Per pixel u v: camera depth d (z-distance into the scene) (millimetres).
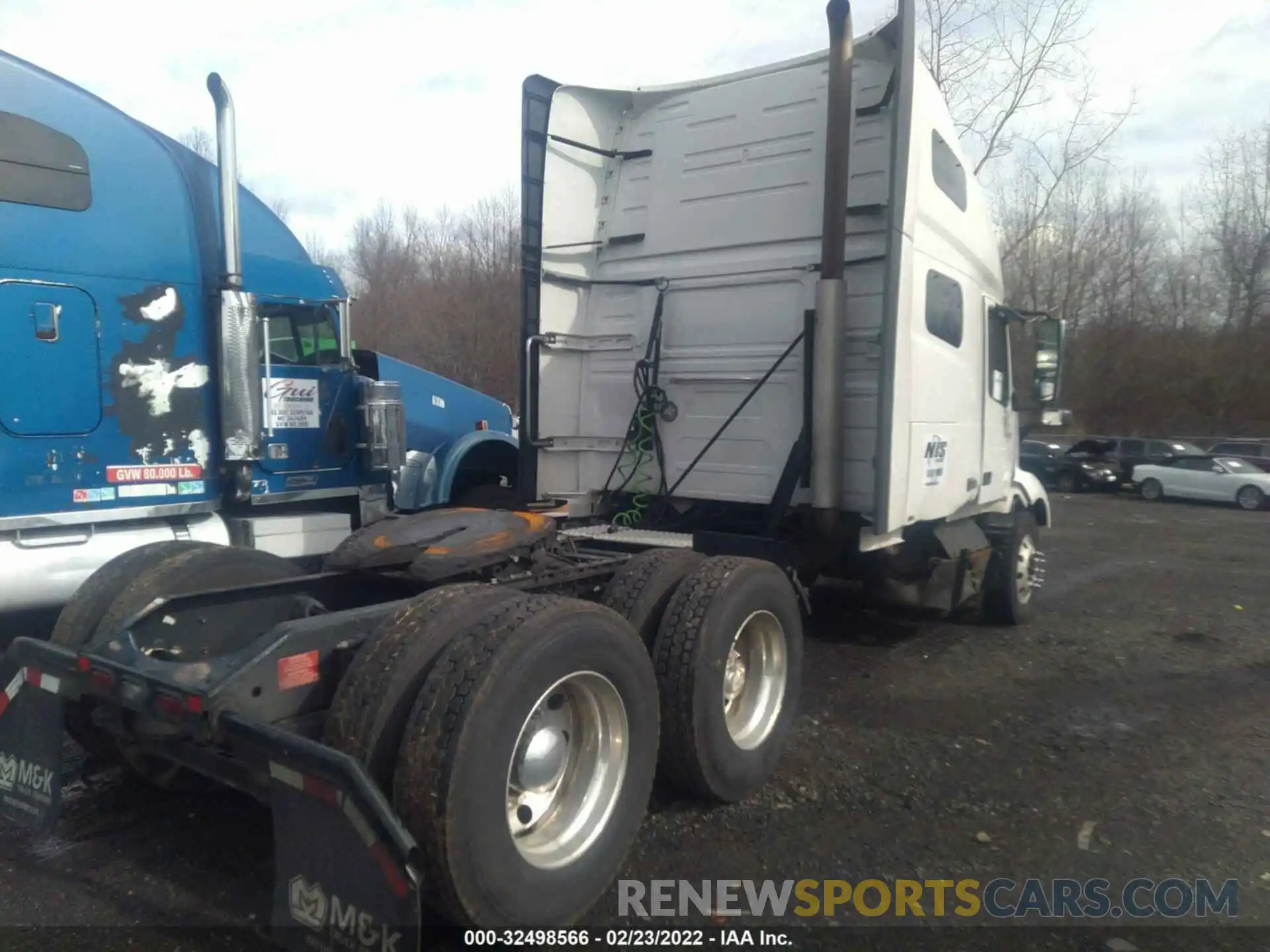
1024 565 7809
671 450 6082
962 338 6422
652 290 6180
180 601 3619
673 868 3621
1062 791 4379
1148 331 37750
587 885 3158
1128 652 6930
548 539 4492
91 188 5680
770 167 5711
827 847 3803
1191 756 4840
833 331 5082
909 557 6379
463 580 4039
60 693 3250
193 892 3381
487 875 2779
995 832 3955
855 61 5438
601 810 3287
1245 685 6094
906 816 4090
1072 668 6477
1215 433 35688
